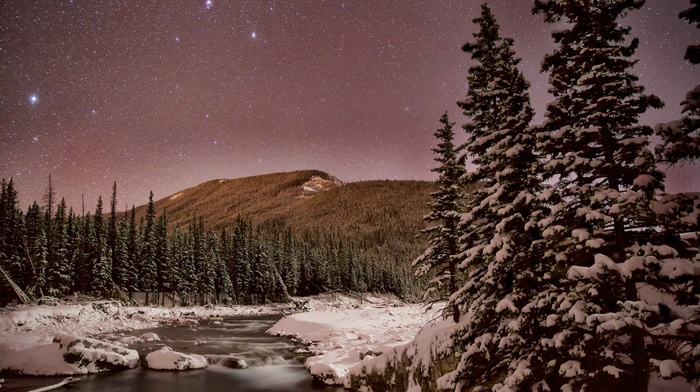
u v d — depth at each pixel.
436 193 18.00
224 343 37.59
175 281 70.94
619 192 8.12
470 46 15.30
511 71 12.80
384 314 50.56
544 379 9.40
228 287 79.38
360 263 118.50
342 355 27.94
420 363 16.97
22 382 22.67
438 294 17.97
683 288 6.92
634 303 7.10
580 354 8.30
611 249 8.96
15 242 58.44
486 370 11.49
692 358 6.17
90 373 24.72
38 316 41.56
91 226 70.31
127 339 37.78
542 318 9.95
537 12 10.24
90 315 47.44
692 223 6.85
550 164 9.38
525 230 10.02
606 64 9.32
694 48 6.42
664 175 7.86
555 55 10.12
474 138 15.25
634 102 8.94
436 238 17.55
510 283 11.16
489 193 11.98
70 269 60.75
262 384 23.64
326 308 87.06
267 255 92.44
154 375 25.05
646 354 8.12
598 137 9.12
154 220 72.44
